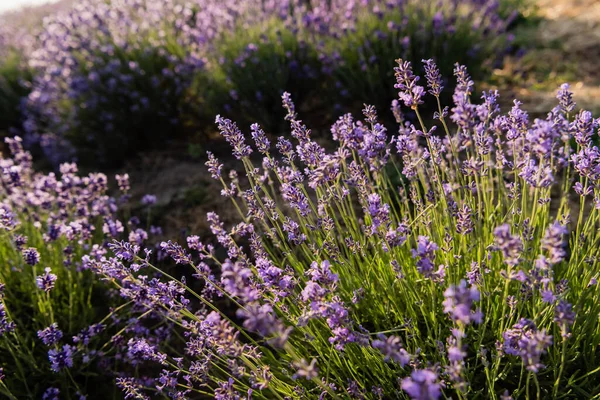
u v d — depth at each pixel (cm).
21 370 252
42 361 283
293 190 208
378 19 468
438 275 168
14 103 687
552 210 314
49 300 283
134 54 538
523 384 197
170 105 525
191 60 506
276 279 175
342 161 205
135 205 423
